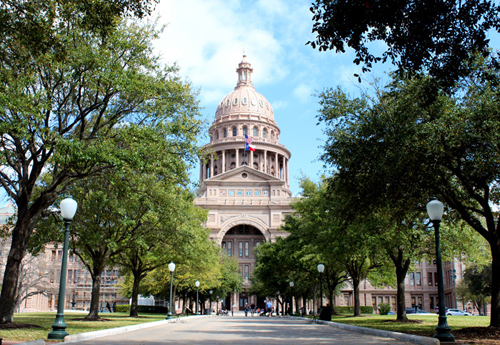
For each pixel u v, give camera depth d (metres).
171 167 24.34
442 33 15.15
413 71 15.77
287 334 20.69
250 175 112.62
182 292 69.00
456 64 15.58
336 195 25.00
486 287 64.69
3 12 18.12
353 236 31.95
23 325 20.23
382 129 21.45
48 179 30.00
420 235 30.22
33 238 29.17
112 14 18.28
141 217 30.55
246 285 119.38
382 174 20.56
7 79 19.44
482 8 14.46
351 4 14.40
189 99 25.84
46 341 14.60
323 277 49.88
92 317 32.03
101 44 22.20
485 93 19.50
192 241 33.69
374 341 16.62
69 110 23.52
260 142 136.25
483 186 20.20
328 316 33.91
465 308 88.38
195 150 25.25
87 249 33.47
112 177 22.92
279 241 62.69
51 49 21.69
